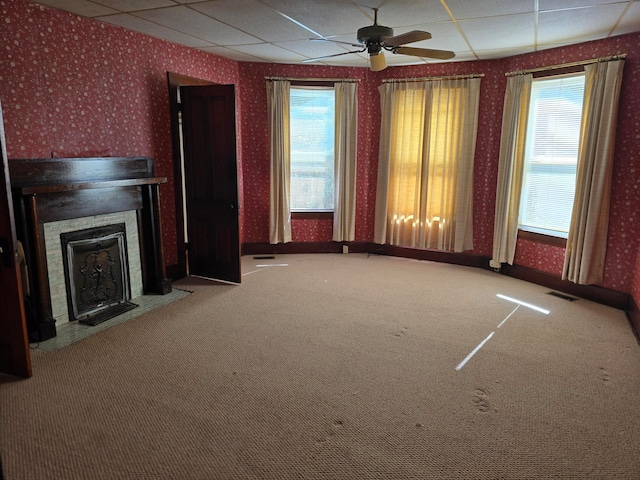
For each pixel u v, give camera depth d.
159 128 4.58
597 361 3.11
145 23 3.88
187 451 2.15
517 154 4.94
